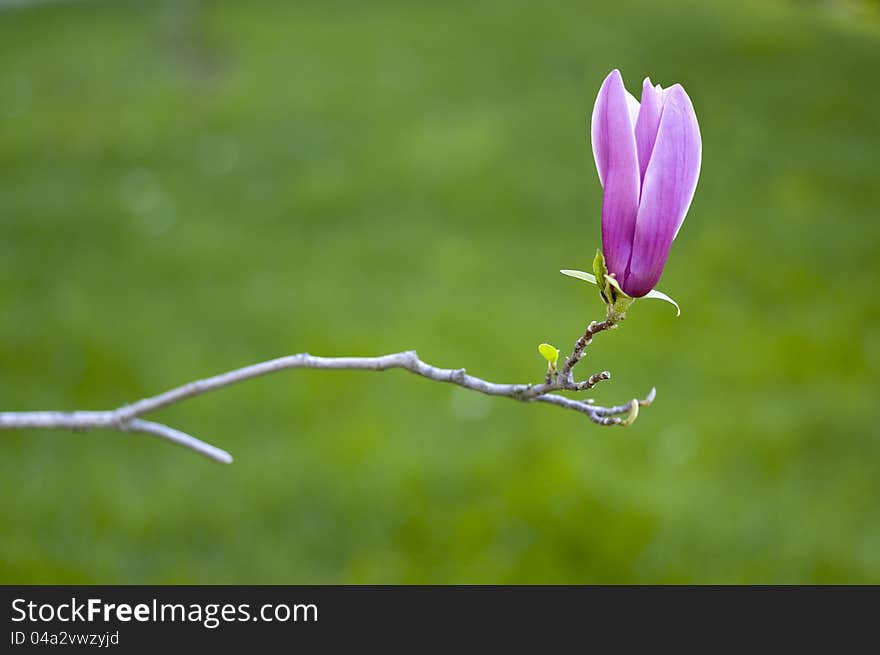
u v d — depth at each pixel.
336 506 6.47
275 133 14.26
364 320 8.94
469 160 12.59
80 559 5.95
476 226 11.16
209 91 16.31
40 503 6.44
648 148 1.69
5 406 7.64
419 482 6.58
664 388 7.65
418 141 13.33
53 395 7.84
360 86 15.93
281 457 6.95
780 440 6.86
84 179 13.10
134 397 7.89
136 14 22.11
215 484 6.68
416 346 8.34
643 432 7.04
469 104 14.78
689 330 8.53
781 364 7.93
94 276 10.16
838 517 6.14
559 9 19.14
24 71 18.12
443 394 7.75
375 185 12.20
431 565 5.96
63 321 8.94
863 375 7.80
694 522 6.11
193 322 9.03
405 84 15.79
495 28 18.34
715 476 6.57
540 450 6.81
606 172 1.71
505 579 5.79
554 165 12.45
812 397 7.44
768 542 5.93
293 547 6.16
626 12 18.75
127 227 11.46
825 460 6.66
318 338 8.58
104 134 14.66
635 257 1.70
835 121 13.48
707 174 12.01
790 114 13.67
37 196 12.47
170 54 18.47
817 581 5.63
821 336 8.30
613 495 6.31
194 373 8.11
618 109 1.67
